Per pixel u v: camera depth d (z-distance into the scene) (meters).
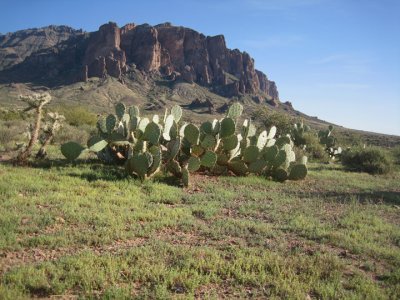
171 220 7.54
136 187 10.05
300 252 6.31
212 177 12.85
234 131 12.95
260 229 7.39
